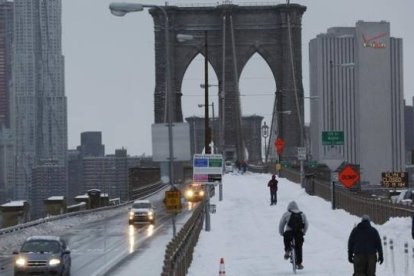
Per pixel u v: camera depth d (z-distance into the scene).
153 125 37.94
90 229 69.50
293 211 32.88
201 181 56.00
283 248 41.72
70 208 87.81
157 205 106.62
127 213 94.75
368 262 27.56
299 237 32.69
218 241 46.75
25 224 65.69
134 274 37.81
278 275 31.33
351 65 90.75
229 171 171.75
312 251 39.38
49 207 82.25
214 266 35.28
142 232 65.06
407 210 50.25
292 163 155.62
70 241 57.66
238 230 53.53
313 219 60.59
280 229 32.91
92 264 42.91
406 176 110.56
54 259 36.75
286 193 92.38
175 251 28.50
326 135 69.12
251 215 65.81
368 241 27.56
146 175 139.62
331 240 44.34
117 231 66.62
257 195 91.75
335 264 34.31
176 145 37.81
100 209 99.88
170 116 49.56
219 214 67.81
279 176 130.38
